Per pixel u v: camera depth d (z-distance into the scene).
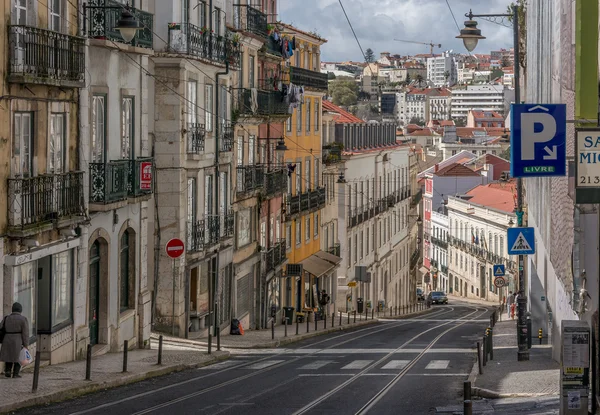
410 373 28.83
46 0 25.12
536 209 41.25
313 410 20.53
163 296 37.25
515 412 19.41
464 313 79.81
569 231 24.38
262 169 49.91
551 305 35.19
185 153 37.44
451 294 115.00
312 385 25.52
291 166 56.28
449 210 114.38
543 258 39.31
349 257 73.88
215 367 30.22
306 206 60.81
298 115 60.41
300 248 60.97
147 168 31.62
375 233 83.31
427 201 132.75
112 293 30.44
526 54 45.25
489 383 24.50
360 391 24.16
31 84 24.16
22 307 24.08
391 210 90.81
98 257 29.72
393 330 53.22
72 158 27.12
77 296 27.62
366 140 80.75
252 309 50.00
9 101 23.20
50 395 20.98
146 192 31.66
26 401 20.09
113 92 29.98
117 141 30.47
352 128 75.94
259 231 50.59
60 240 26.08
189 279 38.19
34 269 24.95
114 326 30.64
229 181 44.03
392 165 91.81
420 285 136.62
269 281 51.91
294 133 59.38
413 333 50.00
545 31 31.47
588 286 21.31
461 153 145.00
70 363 26.88
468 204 104.44
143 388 24.25
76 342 27.69
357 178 76.50
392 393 23.72
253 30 48.59
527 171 17.81
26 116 24.42
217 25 42.53
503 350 36.22
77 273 27.53
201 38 38.19
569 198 24.27
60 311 26.66
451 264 114.56
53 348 26.12
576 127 17.12
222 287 43.38
